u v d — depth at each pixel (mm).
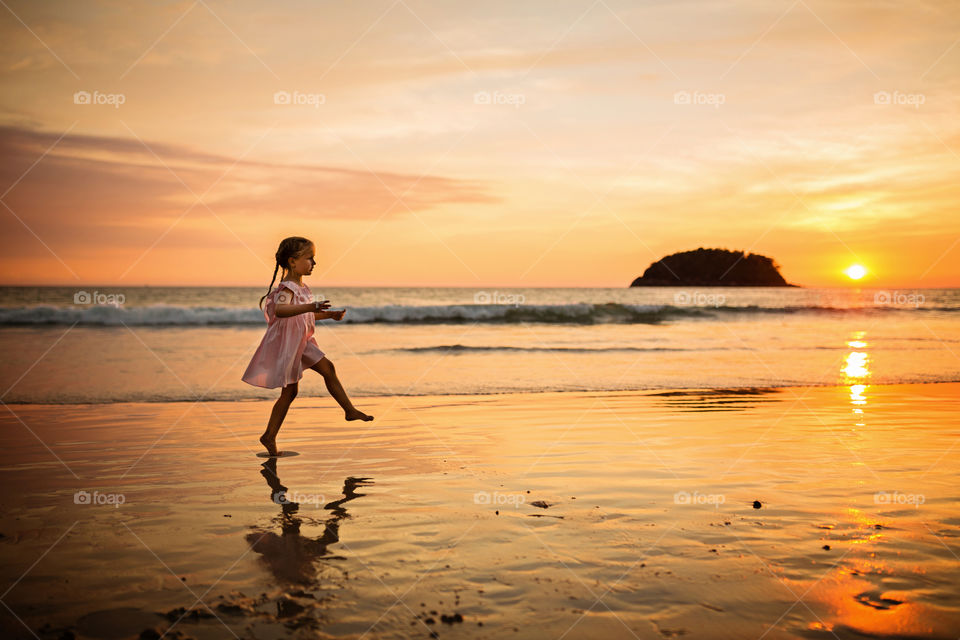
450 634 2135
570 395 8203
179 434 5773
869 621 2248
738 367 11078
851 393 8367
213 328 18656
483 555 2850
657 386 9000
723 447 5234
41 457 4883
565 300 50781
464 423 6320
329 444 5371
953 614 2301
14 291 53562
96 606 2354
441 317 22141
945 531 3189
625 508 3568
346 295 53750
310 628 2180
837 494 3863
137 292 57906
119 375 9617
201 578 2607
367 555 2859
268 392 8305
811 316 27078
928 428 6051
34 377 9383
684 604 2367
